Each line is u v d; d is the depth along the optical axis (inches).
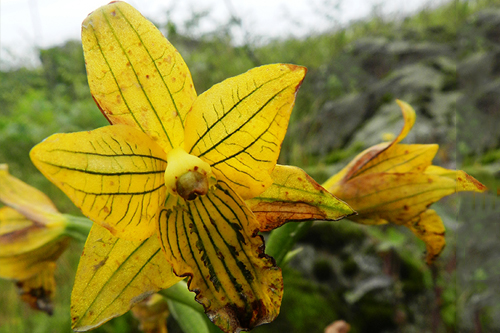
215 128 4.4
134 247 4.5
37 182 16.9
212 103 4.4
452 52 19.1
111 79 4.3
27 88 26.3
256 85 4.2
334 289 11.9
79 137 4.1
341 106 18.9
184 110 4.5
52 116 19.9
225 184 4.6
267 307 4.4
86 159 4.1
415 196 5.7
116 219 4.3
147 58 4.4
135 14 4.3
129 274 4.5
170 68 4.4
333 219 4.4
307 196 4.5
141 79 4.4
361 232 12.6
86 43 4.3
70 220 6.9
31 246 6.7
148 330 7.5
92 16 4.3
